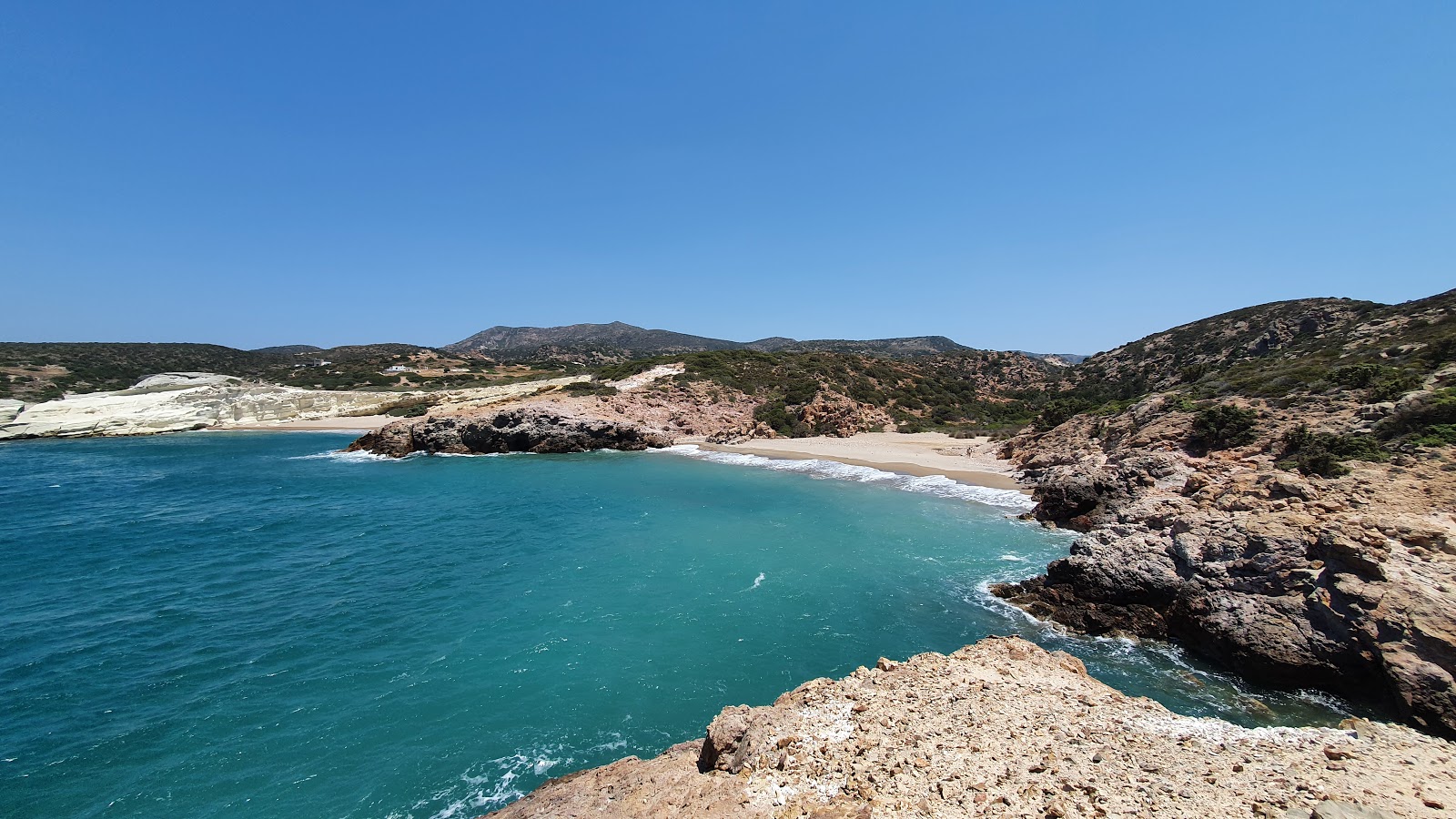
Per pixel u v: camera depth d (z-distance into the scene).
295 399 102.50
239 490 45.12
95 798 12.72
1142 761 9.31
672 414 75.19
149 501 40.97
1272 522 18.73
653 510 37.09
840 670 17.67
